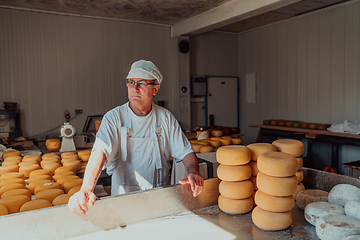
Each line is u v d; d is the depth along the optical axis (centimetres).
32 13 474
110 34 543
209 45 680
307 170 149
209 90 680
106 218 111
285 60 608
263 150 126
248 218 121
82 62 521
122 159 158
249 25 648
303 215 123
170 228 112
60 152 327
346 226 94
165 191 123
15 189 184
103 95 543
